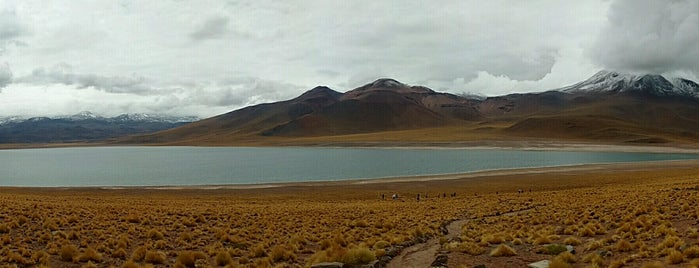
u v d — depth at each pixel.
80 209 35.84
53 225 26.09
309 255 22.61
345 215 38.81
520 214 36.78
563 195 52.09
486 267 17.72
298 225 32.56
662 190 44.53
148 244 23.19
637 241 18.69
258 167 147.00
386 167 139.38
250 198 67.94
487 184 87.56
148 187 92.25
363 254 18.91
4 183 113.38
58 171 146.62
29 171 148.88
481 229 29.23
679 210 27.56
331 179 108.88
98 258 19.69
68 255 19.72
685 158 164.88
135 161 188.75
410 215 39.47
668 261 15.41
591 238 22.55
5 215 28.61
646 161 146.12
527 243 22.53
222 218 35.16
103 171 143.50
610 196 43.22
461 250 21.20
